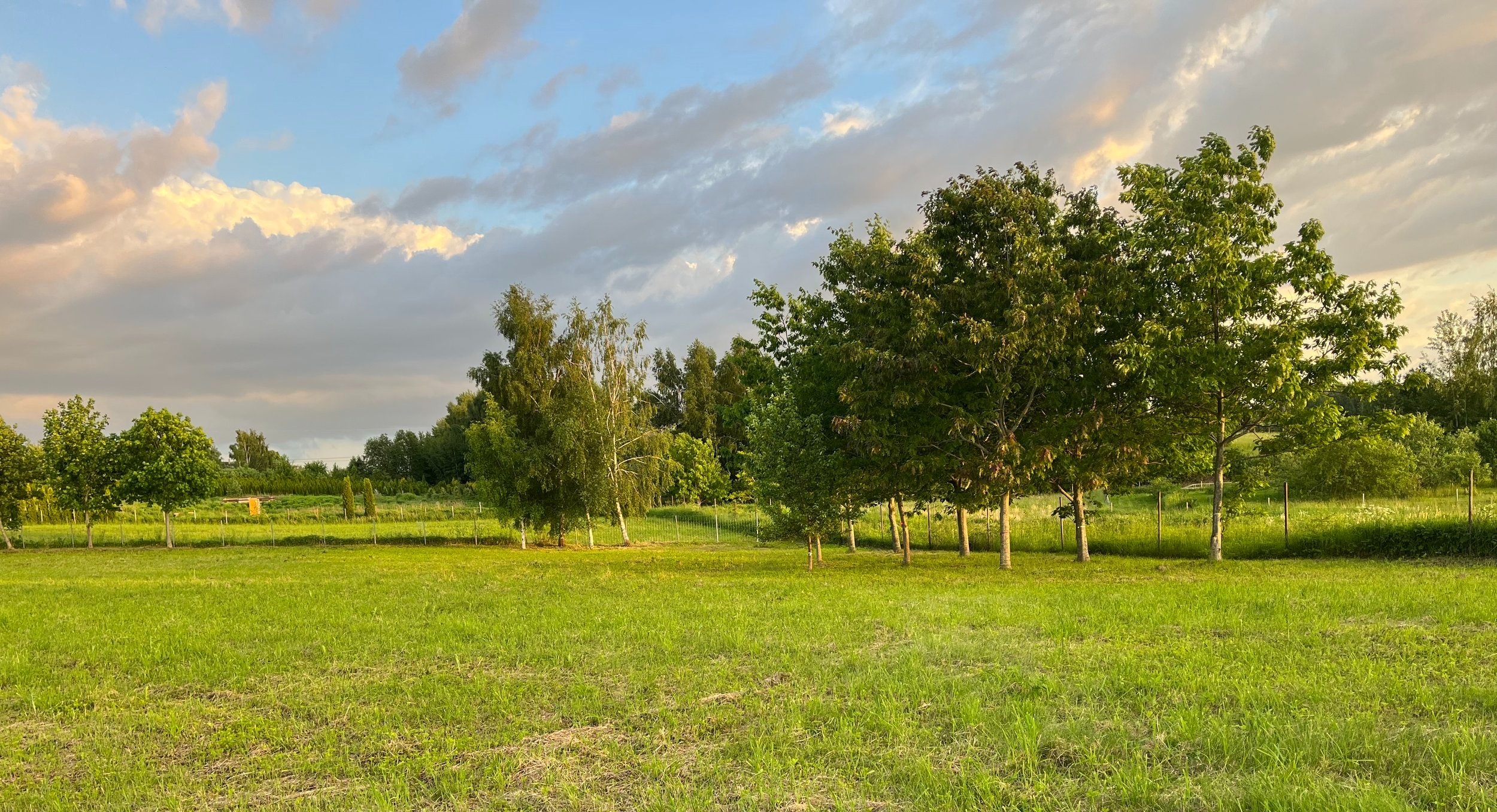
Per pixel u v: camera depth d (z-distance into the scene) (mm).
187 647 12266
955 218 24906
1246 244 23203
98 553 41094
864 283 25969
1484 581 16156
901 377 24047
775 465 25406
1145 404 24984
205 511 72875
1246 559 25578
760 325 34156
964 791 5715
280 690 9539
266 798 6289
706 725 7605
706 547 45406
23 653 11945
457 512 71438
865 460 26828
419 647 11797
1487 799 5141
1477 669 8297
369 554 39188
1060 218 24641
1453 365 60969
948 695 8133
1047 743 6656
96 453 44312
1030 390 25062
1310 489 42406
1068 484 28359
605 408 48094
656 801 5805
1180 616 12133
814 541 29469
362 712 8461
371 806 5961
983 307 23219
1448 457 43656
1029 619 12398
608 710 8203
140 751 7547
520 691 9016
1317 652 9359
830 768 6367
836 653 10508
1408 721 6738
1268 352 22266
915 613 13477
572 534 52250
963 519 30375
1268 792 5312
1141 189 23688
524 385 47969
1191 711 7090
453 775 6531
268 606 17172
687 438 68625
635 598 17047
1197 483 51500
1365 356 21984
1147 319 23875
